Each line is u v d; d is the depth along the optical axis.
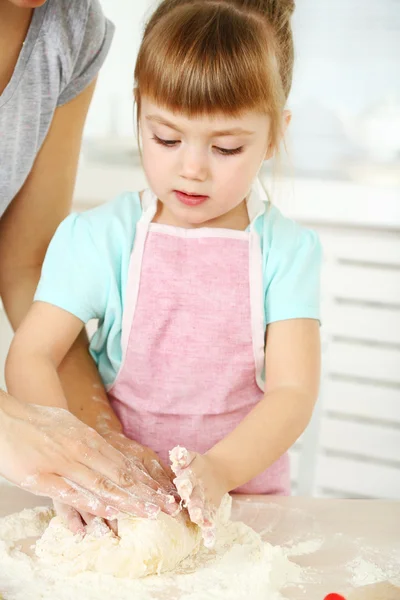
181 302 1.15
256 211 1.19
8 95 1.12
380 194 2.24
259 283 1.15
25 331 1.13
